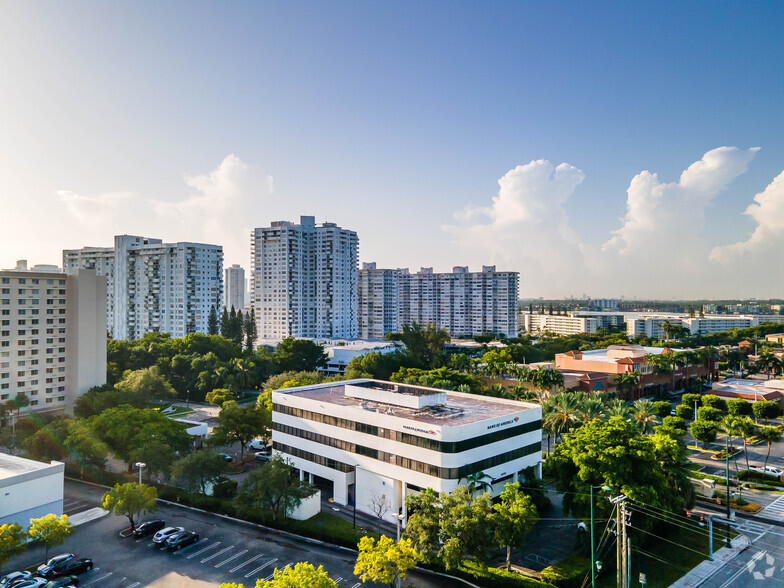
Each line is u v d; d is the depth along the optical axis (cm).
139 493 6000
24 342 11675
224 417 8894
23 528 6062
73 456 8119
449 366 15038
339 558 5597
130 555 5600
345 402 7912
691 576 5262
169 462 7319
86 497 7306
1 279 11350
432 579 5216
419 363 15100
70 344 12319
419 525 5041
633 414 8662
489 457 6600
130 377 12456
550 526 6431
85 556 5569
